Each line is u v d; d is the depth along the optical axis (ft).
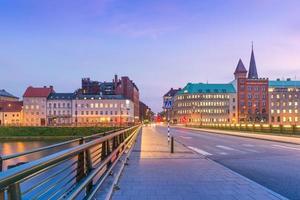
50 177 16.26
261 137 136.46
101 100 497.87
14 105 507.71
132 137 96.73
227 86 566.36
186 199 29.25
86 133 361.71
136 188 33.68
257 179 40.42
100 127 364.38
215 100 556.51
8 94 600.39
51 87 520.42
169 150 75.00
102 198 26.61
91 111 496.23
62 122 492.95
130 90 561.02
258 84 549.95
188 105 568.41
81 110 496.23
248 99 551.18
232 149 84.23
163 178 39.55
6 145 267.18
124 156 56.54
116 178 36.06
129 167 48.60
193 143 106.83
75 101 496.23
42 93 501.56
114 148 45.91
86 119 495.41
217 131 215.51
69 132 368.68
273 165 53.52
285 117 546.67
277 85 554.87
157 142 102.32
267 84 549.54
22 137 349.41
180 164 52.24
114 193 31.22
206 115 556.10
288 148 86.89
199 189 33.42
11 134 364.58
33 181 31.14
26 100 498.28
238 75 571.28
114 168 42.78
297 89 552.00
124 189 33.14
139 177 40.09
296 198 30.48
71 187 18.93
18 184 11.00
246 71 571.28
